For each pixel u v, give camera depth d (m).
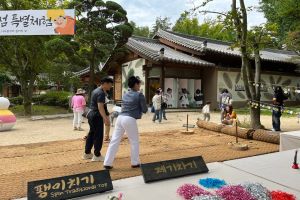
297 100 26.31
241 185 3.73
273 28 11.11
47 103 20.73
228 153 6.68
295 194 3.71
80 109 10.47
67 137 8.98
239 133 8.70
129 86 5.27
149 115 16.16
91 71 16.97
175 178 4.27
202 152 6.75
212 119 14.58
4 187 4.33
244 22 10.45
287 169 4.72
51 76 21.53
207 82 20.33
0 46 15.89
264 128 10.41
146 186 3.94
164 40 23.31
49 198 3.38
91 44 16.25
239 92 21.25
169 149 7.08
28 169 5.30
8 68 17.42
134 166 5.30
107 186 3.76
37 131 10.28
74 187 3.57
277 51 29.67
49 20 12.05
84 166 5.47
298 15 17.94
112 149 5.19
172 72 19.36
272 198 3.53
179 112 17.98
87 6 15.54
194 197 3.40
